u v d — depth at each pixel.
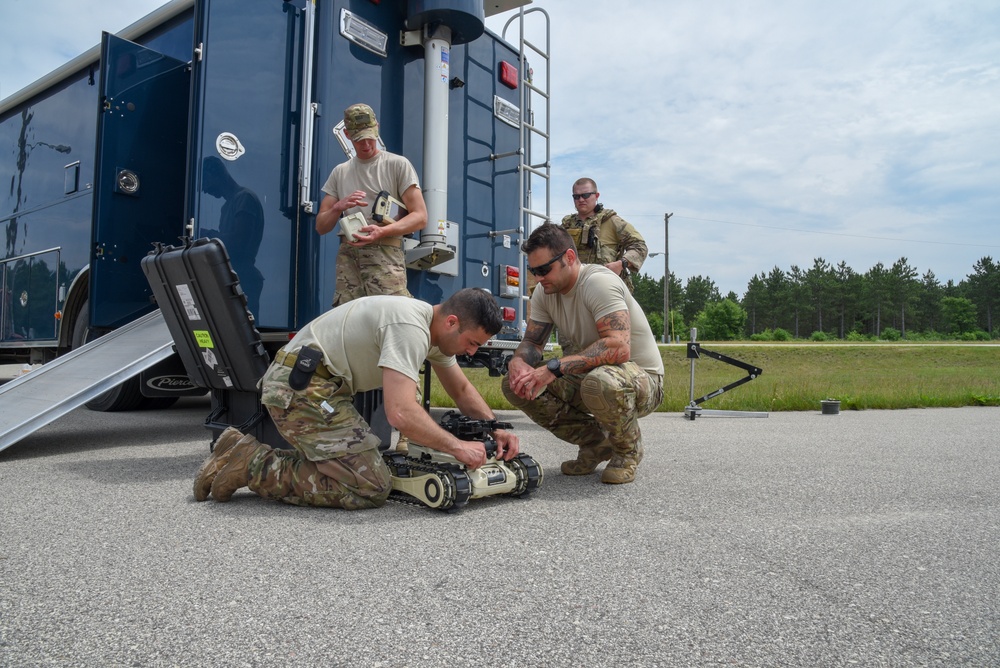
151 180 4.95
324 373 2.66
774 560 2.04
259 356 3.26
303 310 4.41
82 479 3.24
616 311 3.15
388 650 1.42
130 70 4.83
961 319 110.25
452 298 2.63
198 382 3.59
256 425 3.36
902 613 1.64
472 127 5.59
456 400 3.09
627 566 1.97
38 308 6.40
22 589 1.76
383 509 2.67
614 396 3.01
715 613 1.62
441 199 4.93
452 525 2.42
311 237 4.39
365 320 2.62
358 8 4.69
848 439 4.98
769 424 6.10
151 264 3.38
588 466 3.46
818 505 2.78
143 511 2.60
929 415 7.12
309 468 2.67
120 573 1.88
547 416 3.41
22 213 6.69
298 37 4.52
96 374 3.93
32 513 2.56
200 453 4.05
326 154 4.48
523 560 2.02
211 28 4.08
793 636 1.50
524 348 3.46
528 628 1.53
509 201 5.92
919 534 2.34
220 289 3.12
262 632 1.50
